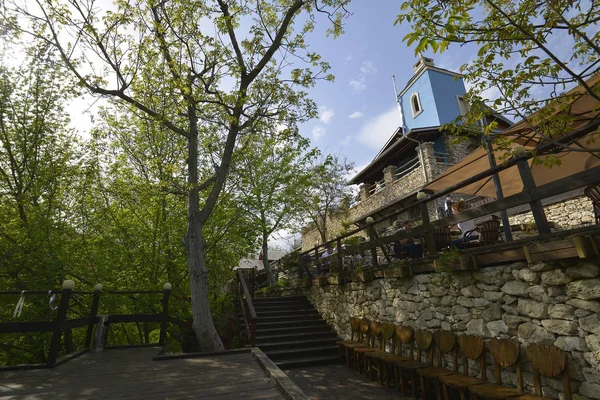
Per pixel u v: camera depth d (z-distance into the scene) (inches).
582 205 378.6
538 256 145.0
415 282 238.2
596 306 129.3
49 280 343.3
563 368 135.3
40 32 292.2
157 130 418.3
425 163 573.3
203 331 282.5
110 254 398.3
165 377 163.6
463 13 113.7
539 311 151.3
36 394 138.3
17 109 376.2
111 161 412.2
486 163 263.9
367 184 760.3
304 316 398.3
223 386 146.9
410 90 783.7
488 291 178.9
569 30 117.3
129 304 382.3
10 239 346.3
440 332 207.0
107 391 141.6
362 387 232.7
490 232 208.4
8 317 327.6
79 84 290.0
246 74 334.0
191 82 313.6
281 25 355.3
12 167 365.4
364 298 307.9
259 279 766.5
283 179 593.9
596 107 128.6
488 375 176.2
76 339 404.8
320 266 440.5
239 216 474.0
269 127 369.1
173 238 418.3
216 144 430.3
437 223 209.9
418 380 206.7
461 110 717.3
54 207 382.9
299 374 273.1
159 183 343.3
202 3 315.6
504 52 140.2
